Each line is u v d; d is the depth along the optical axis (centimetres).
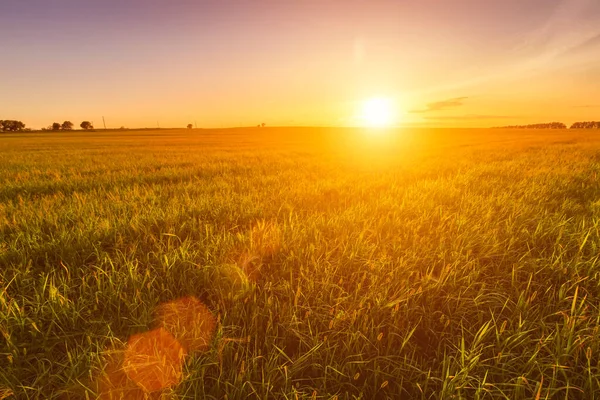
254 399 160
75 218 424
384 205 486
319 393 164
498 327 207
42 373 167
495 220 406
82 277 253
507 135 5588
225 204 498
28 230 361
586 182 686
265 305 214
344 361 179
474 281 249
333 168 1059
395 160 1321
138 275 248
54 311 203
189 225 395
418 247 307
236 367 167
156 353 174
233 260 286
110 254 317
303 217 437
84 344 192
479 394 149
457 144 2847
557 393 162
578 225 373
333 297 230
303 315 215
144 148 2642
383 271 263
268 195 589
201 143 3722
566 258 291
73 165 1241
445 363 172
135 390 162
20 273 258
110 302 219
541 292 250
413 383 167
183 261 274
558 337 178
